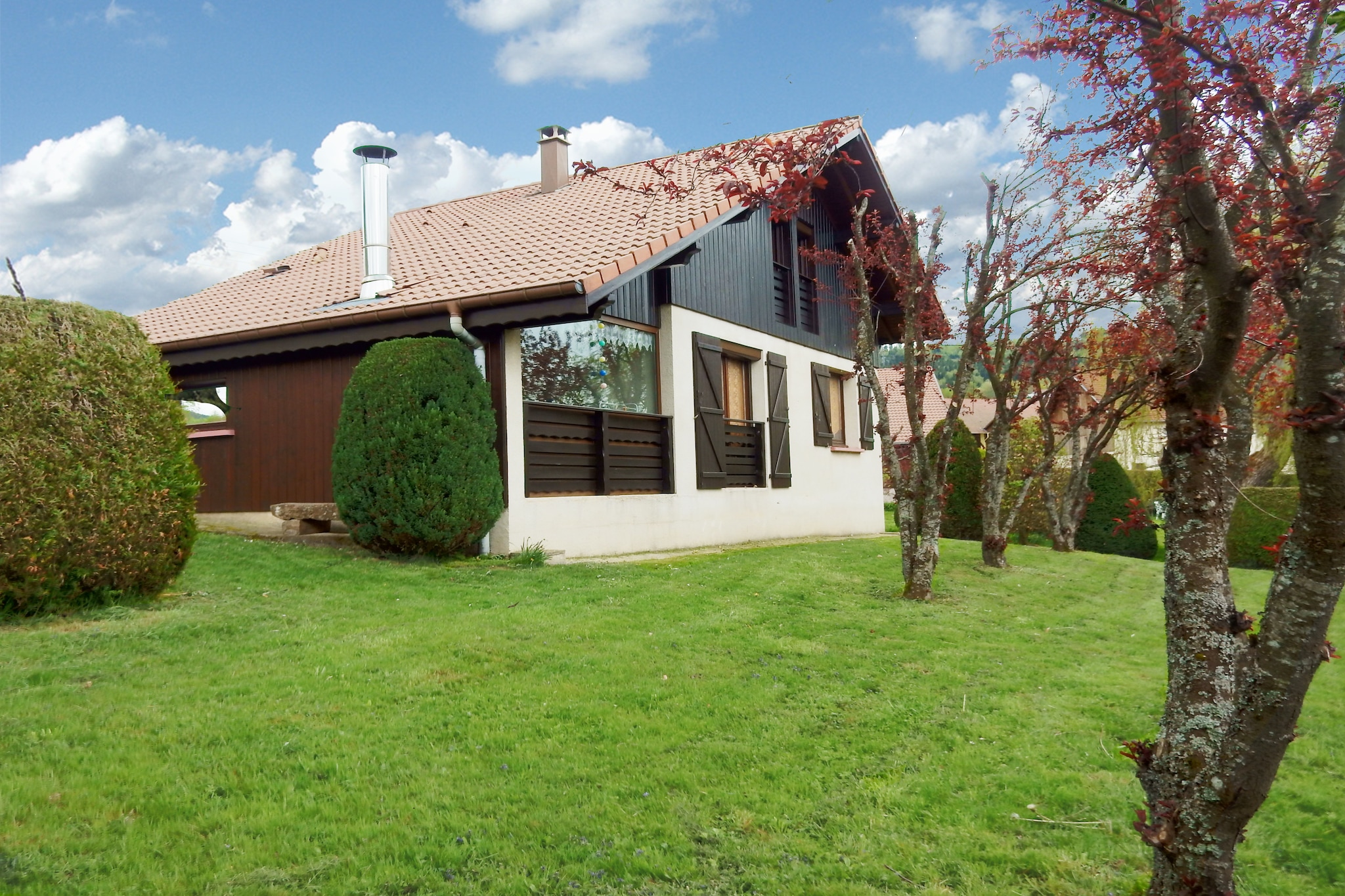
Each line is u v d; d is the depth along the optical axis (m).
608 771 3.93
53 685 4.60
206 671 5.00
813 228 15.66
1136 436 23.34
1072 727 4.86
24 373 5.86
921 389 8.67
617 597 7.40
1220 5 3.14
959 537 17.78
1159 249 4.38
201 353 10.79
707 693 5.02
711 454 12.34
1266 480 20.27
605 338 10.88
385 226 10.80
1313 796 4.11
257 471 10.79
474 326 9.15
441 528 8.68
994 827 3.63
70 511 5.96
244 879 2.91
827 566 10.03
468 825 3.36
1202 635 2.69
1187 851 2.50
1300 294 2.36
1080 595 9.77
